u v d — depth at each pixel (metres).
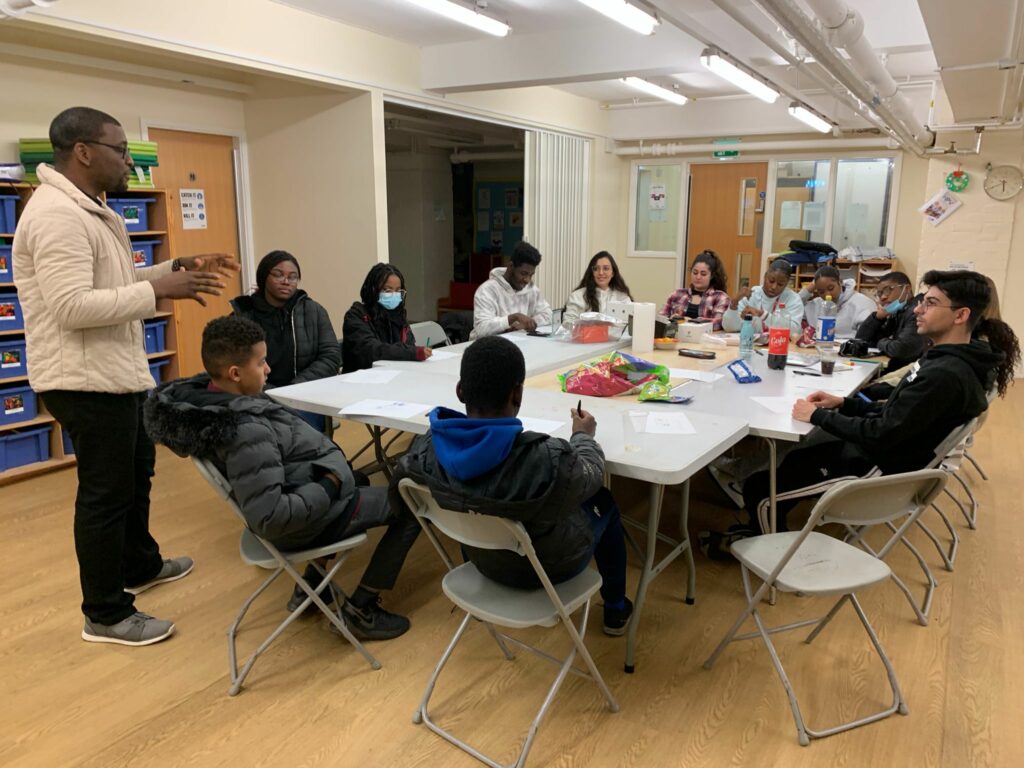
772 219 8.23
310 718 1.98
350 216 5.29
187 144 5.09
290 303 3.49
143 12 3.72
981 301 2.34
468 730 1.94
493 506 1.59
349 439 4.52
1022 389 6.09
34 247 2.00
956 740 1.90
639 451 1.98
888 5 4.11
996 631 2.41
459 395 1.78
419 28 4.97
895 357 3.87
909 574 2.82
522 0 4.37
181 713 2.00
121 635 2.30
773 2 2.53
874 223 7.78
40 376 2.09
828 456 2.65
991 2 2.86
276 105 5.38
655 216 8.93
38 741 1.88
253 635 2.38
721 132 7.83
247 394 2.12
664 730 1.94
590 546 1.87
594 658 2.26
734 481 2.96
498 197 10.52
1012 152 6.35
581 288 4.75
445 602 2.60
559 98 7.30
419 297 9.87
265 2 4.32
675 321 4.30
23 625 2.42
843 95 4.61
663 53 4.65
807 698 2.07
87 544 2.22
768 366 3.34
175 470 3.93
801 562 2.01
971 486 3.77
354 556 2.93
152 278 2.36
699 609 2.56
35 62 4.06
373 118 5.09
